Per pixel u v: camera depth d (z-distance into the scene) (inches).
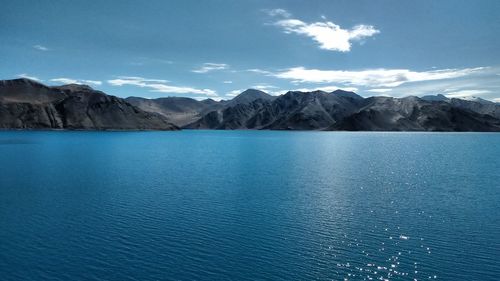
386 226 1508.4
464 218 1627.7
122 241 1337.4
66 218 1624.0
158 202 1937.7
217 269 1109.1
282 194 2158.0
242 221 1587.1
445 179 2763.3
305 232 1439.5
